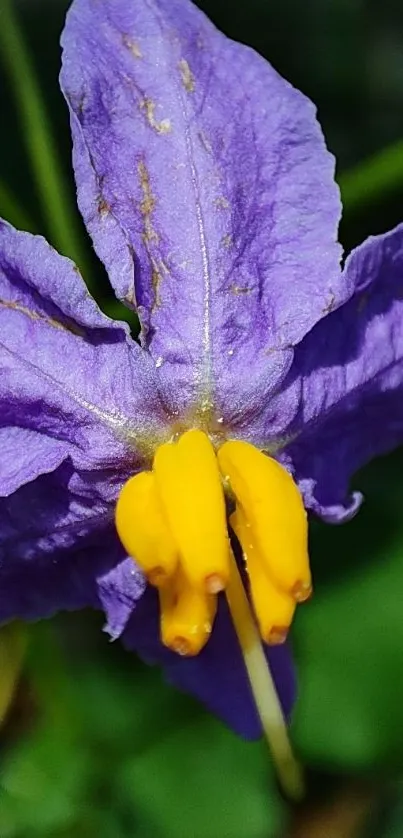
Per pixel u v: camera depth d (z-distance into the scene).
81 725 0.08
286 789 0.08
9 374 0.06
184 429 0.06
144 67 0.06
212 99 0.06
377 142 0.09
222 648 0.07
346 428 0.06
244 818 0.08
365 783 0.08
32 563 0.06
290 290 0.06
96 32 0.06
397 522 0.08
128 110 0.06
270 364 0.06
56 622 0.08
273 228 0.06
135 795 0.08
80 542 0.06
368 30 0.09
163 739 0.08
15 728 0.08
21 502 0.06
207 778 0.08
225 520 0.06
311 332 0.06
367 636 0.07
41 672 0.08
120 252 0.06
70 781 0.08
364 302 0.06
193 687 0.07
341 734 0.07
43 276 0.06
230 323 0.06
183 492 0.06
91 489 0.06
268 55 0.09
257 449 0.06
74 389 0.06
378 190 0.08
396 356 0.06
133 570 0.06
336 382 0.06
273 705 0.06
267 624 0.06
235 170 0.06
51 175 0.08
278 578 0.06
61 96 0.09
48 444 0.06
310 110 0.06
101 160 0.06
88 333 0.06
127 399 0.06
